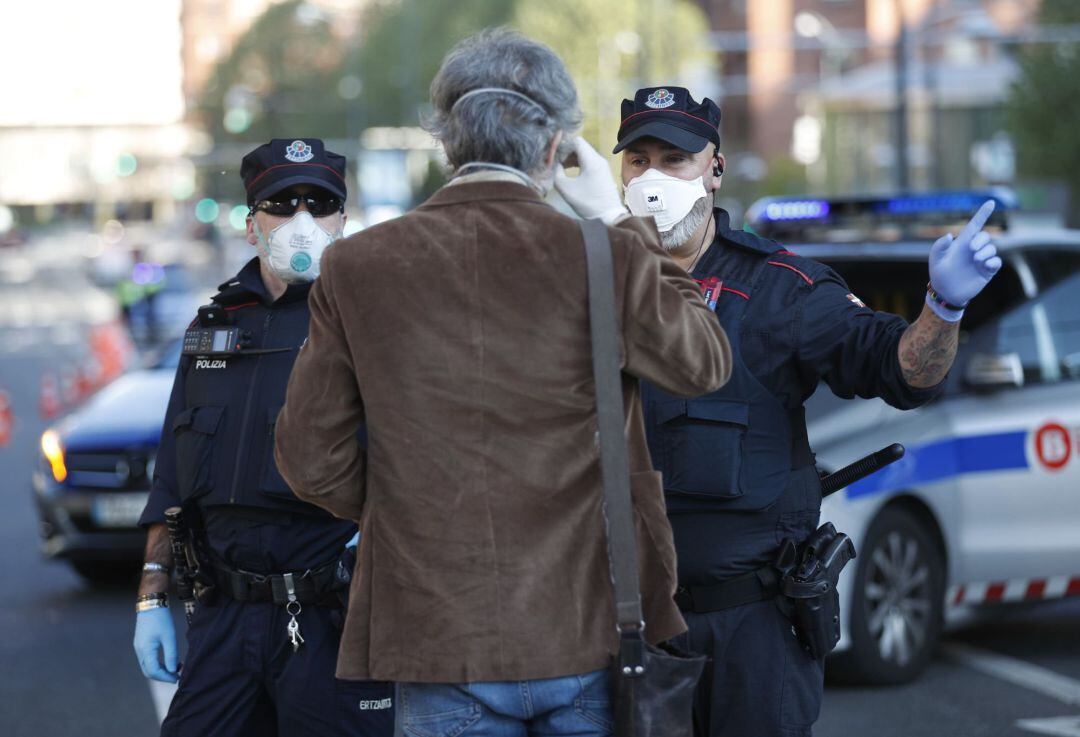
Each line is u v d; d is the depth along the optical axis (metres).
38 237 193.50
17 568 15.12
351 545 5.38
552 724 4.12
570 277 4.00
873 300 10.56
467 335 4.01
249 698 5.46
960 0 96.81
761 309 5.25
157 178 182.62
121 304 50.38
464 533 3.99
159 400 13.95
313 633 5.36
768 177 91.75
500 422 4.00
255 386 5.46
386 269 4.05
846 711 9.27
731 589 5.15
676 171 5.42
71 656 11.38
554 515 4.01
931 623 10.01
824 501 9.20
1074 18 57.31
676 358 4.06
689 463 5.11
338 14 115.38
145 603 5.66
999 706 9.34
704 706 5.21
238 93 97.00
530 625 3.97
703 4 119.25
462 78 4.19
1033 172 57.06
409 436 4.04
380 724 5.42
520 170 4.17
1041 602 10.52
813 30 85.50
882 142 83.94
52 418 31.08
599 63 81.56
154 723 9.57
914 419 9.78
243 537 5.36
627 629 3.97
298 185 5.52
